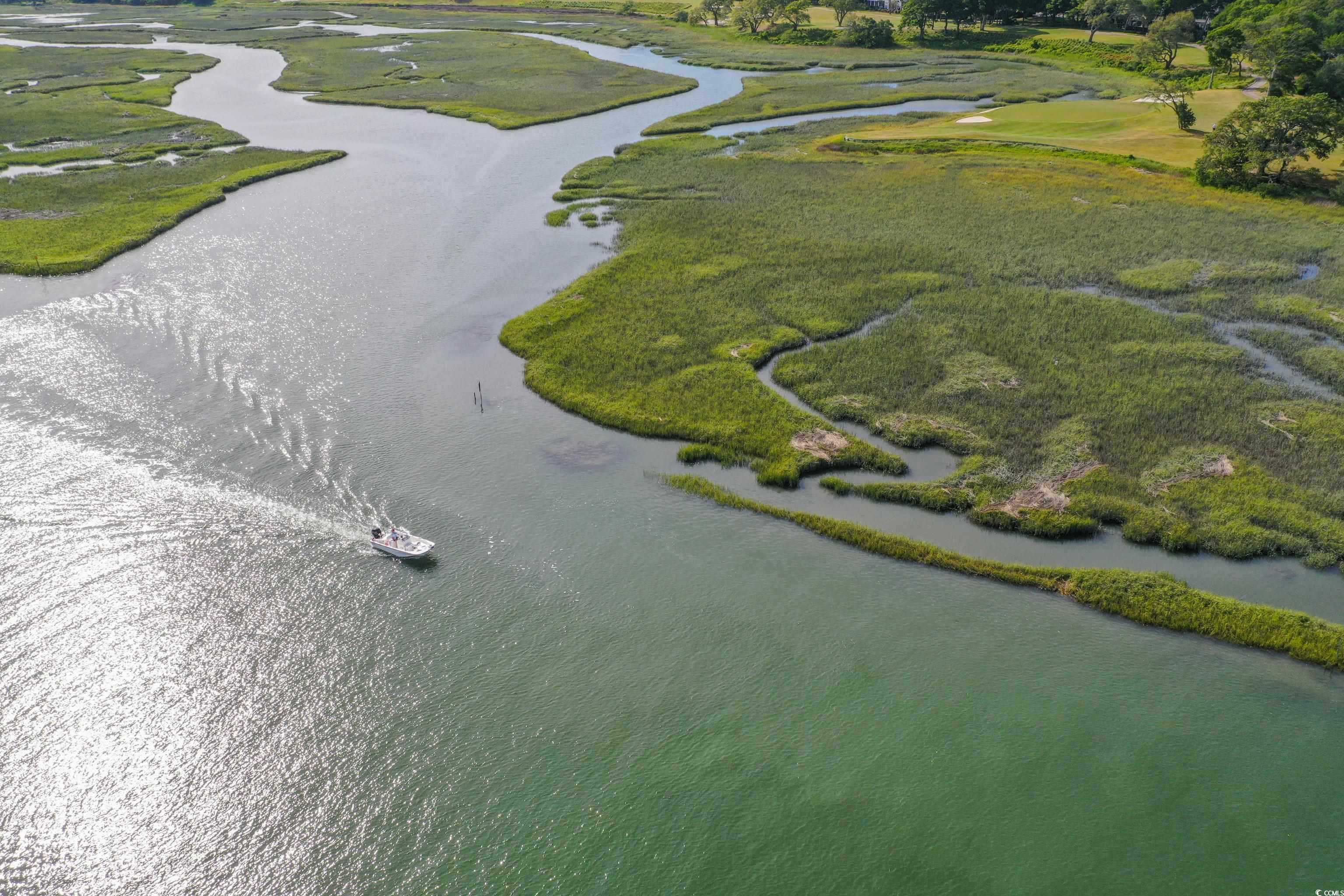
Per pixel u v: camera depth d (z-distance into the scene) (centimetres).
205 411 5831
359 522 4834
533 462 5400
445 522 4853
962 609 4350
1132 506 4906
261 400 5981
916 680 3966
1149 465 5256
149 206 9681
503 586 4428
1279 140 9425
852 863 3253
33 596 4291
